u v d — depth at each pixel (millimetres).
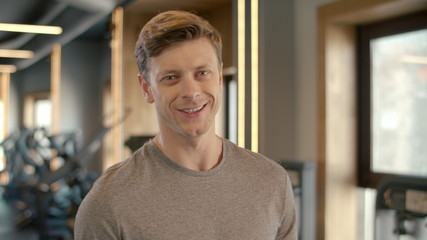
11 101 11508
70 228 4582
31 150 7441
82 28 5973
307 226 2887
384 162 3160
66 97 8641
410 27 2939
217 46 1083
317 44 3178
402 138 3045
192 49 1023
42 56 8984
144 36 1056
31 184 5754
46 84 10133
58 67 8508
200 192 1077
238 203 1104
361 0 2857
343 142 3217
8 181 9188
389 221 2133
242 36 2967
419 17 2879
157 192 1057
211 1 4188
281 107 3201
